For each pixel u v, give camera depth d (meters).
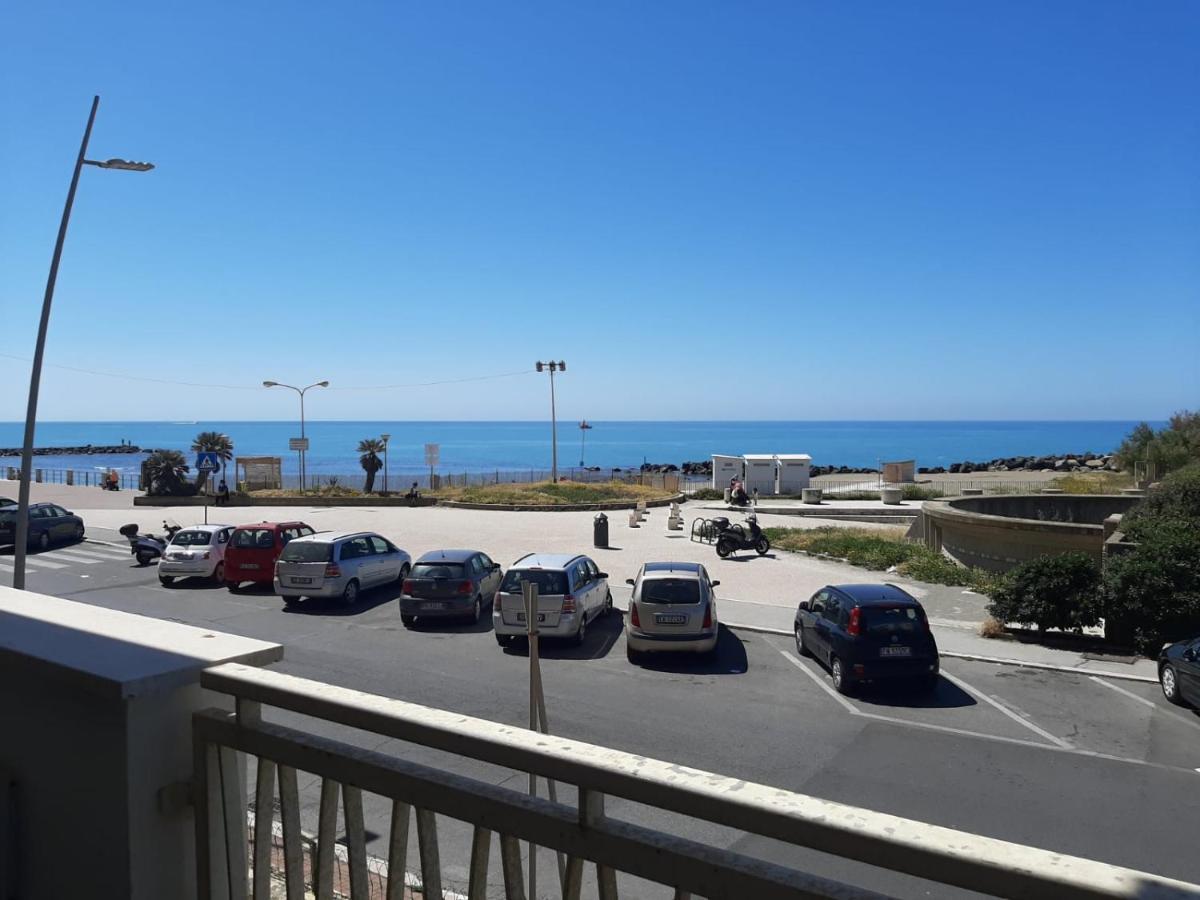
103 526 35.59
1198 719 12.00
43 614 2.84
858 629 13.03
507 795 1.82
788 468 53.09
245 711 2.23
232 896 2.31
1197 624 15.34
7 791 2.48
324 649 16.17
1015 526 22.38
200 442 46.88
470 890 1.89
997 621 16.91
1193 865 7.54
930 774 9.83
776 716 12.07
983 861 1.28
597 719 11.88
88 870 2.29
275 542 22.34
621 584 22.86
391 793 1.99
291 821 2.22
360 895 2.11
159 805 2.24
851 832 1.39
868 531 32.97
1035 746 10.84
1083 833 8.20
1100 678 14.19
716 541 30.38
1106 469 69.31
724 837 7.85
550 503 42.84
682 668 14.83
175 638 2.52
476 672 14.50
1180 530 16.95
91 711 2.26
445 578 18.09
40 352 18.19
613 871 1.67
